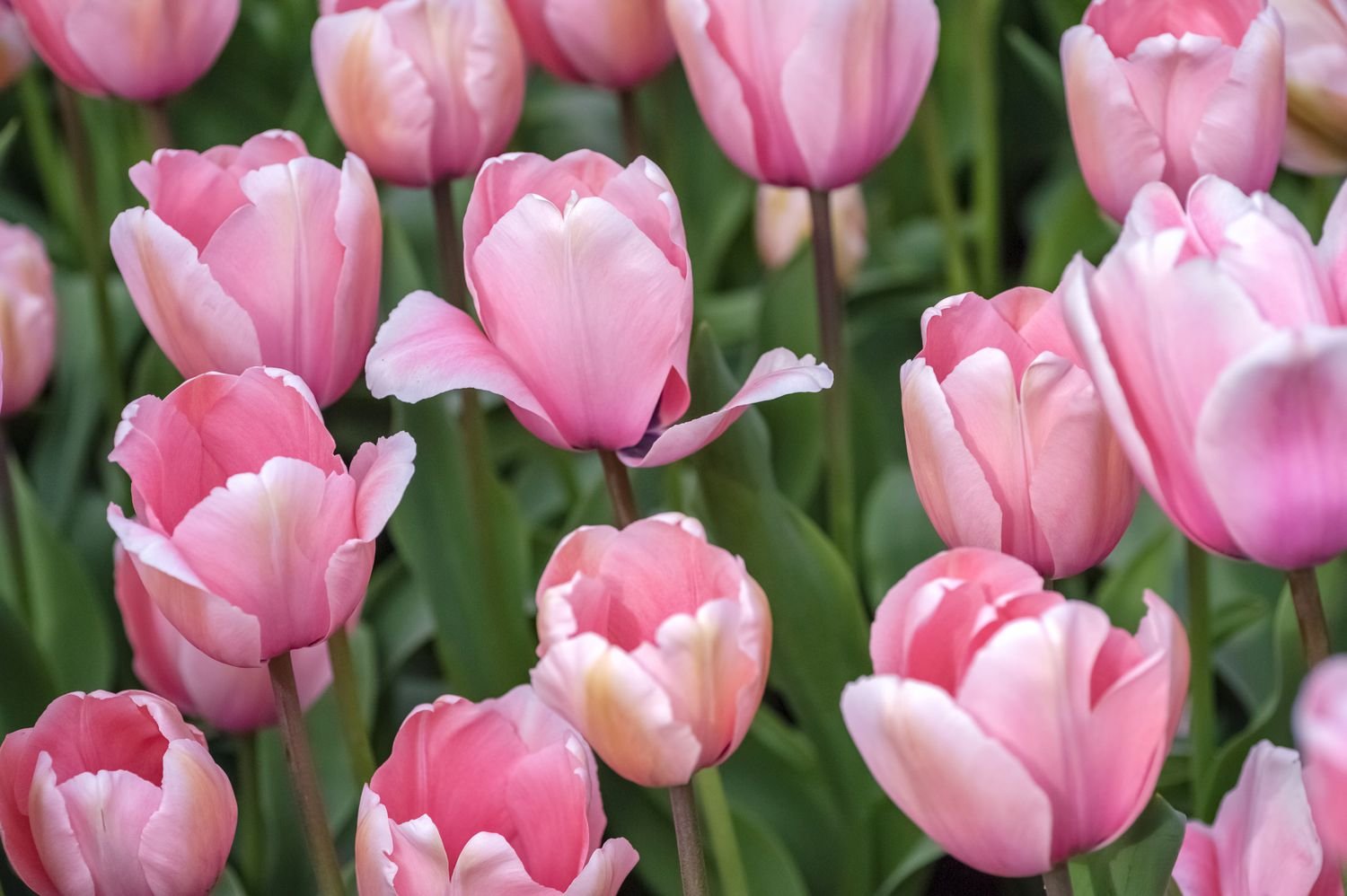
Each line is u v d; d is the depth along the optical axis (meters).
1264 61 0.95
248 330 0.94
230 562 0.86
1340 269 0.84
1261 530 0.82
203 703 1.03
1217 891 0.90
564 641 0.83
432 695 1.20
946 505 0.88
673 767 0.84
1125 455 0.87
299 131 1.43
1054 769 0.80
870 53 0.99
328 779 1.12
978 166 1.46
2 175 1.76
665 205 0.90
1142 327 0.81
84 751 0.89
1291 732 1.02
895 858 1.08
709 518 1.03
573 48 1.09
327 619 0.88
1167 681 0.80
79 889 0.88
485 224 0.91
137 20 1.07
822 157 1.01
